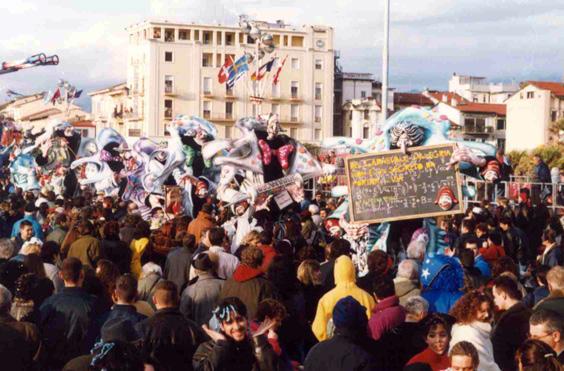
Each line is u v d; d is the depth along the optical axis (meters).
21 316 9.64
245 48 129.75
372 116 134.25
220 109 129.12
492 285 10.90
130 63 133.75
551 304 9.38
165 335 8.80
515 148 117.69
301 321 11.08
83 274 10.21
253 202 21.69
